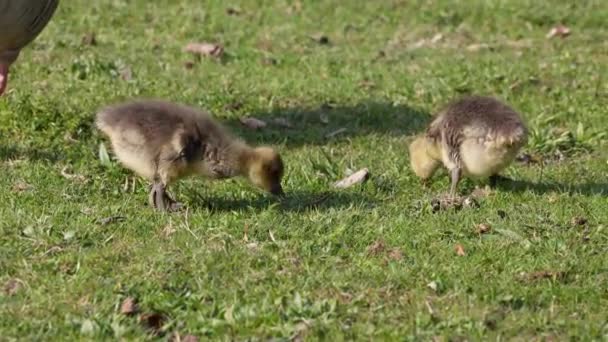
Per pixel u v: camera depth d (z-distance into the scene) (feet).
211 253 70.08
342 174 88.94
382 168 90.94
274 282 67.05
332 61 125.49
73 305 63.57
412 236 75.31
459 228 76.74
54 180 84.48
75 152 90.94
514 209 81.30
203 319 62.28
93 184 84.07
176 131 76.18
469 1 150.92
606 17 146.72
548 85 118.21
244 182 83.87
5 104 98.84
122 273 67.62
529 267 70.69
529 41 138.62
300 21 142.61
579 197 84.38
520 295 66.33
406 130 103.96
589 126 104.88
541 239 75.36
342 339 60.75
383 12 146.72
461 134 81.76
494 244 74.28
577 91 116.16
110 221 76.02
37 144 92.53
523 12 146.20
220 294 65.26
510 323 63.31
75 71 115.44
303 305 63.62
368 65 124.47
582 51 133.59
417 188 86.69
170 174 76.89
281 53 128.98
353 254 72.23
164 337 61.16
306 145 98.68
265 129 102.89
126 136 77.36
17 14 84.33
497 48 134.92
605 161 95.25
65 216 76.59
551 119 106.22
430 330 61.98
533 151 97.09
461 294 66.08
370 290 66.18
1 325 61.52
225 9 145.48
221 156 77.51
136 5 145.18
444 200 81.82
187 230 74.13
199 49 126.62
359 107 109.60
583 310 65.46
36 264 68.49
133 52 126.21
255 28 139.23
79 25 135.13
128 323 61.93
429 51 132.77
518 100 113.19
